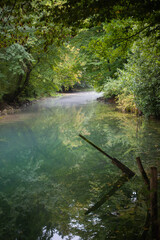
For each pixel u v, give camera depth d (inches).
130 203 142.0
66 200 156.9
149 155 226.2
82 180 188.4
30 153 282.7
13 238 119.6
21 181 197.8
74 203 152.0
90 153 258.1
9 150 297.7
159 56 381.1
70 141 324.8
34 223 131.9
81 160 238.7
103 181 181.6
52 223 131.3
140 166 170.1
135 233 112.8
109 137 316.8
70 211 142.4
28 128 430.6
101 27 563.5
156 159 213.0
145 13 179.5
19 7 175.2
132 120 429.7
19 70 563.2
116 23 233.6
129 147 259.9
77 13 169.5
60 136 358.9
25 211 146.6
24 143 330.0
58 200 157.9
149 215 124.0
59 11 170.6
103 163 222.5
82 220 131.2
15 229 127.8
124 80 501.4
